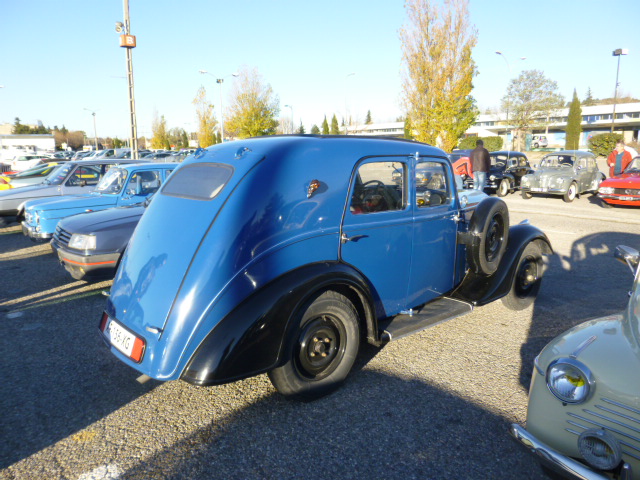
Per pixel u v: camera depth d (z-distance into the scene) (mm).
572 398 2188
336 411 3258
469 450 2832
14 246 9555
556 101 45344
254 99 31516
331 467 2688
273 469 2676
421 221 4016
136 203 7418
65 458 2803
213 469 2686
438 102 24344
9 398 3488
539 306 5371
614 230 9789
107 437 3008
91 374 3875
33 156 33406
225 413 3270
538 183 15109
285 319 2979
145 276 3109
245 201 3012
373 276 3717
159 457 2799
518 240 4844
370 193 3635
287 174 3178
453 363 3961
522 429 2371
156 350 2877
